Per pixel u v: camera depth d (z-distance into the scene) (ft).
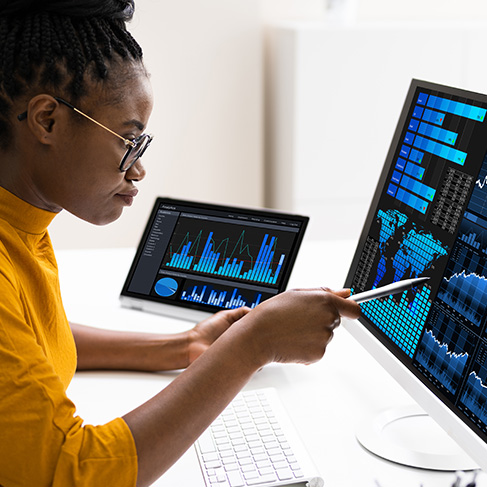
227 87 10.93
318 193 10.74
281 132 10.96
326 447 3.38
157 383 4.01
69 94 2.73
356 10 11.66
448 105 3.43
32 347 2.60
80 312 4.95
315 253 5.97
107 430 2.64
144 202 11.12
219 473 3.16
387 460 3.27
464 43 10.62
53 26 2.73
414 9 11.89
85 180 2.87
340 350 4.38
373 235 3.94
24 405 2.50
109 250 6.22
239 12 10.69
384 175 3.94
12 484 2.52
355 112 10.53
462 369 2.99
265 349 2.95
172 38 10.58
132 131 2.88
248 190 11.43
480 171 3.08
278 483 3.10
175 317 4.86
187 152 11.06
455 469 3.19
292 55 10.26
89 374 4.09
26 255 2.99
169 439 2.69
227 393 2.85
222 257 4.87
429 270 3.34
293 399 3.82
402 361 3.45
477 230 3.02
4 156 2.88
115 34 2.92
